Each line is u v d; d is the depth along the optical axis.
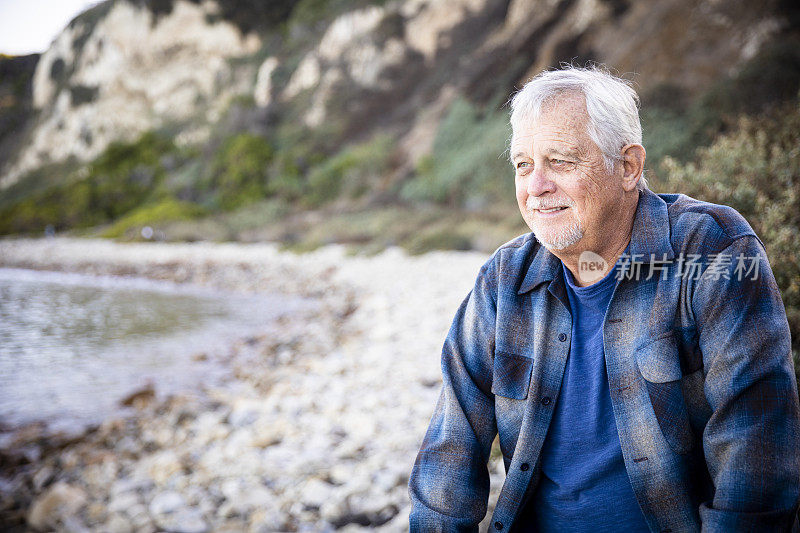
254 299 14.16
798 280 2.30
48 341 9.65
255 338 9.36
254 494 3.56
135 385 7.01
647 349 1.07
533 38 24.25
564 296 1.17
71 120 51.34
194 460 4.43
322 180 27.98
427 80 31.19
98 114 49.62
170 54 48.47
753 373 0.98
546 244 1.14
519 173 1.16
